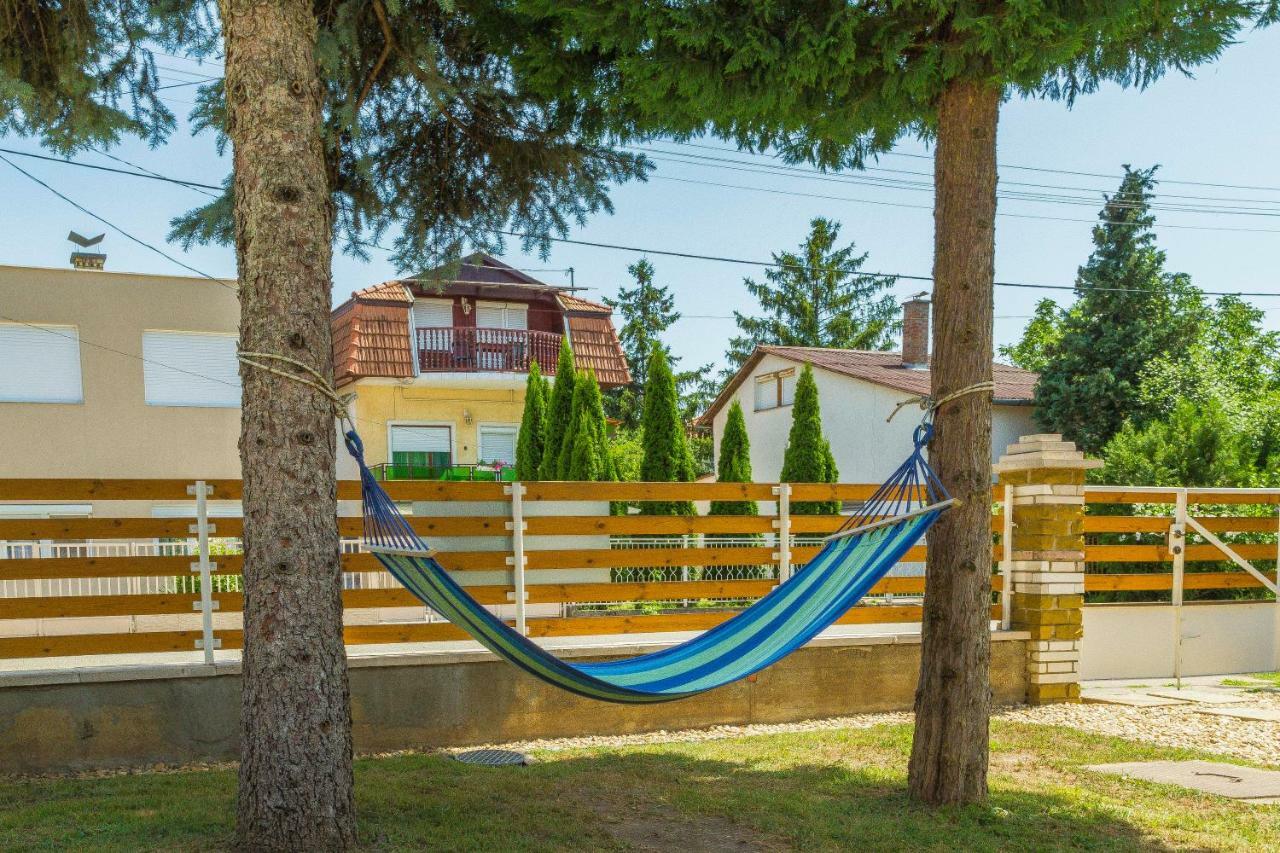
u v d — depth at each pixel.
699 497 8.21
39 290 14.93
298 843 4.30
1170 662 10.33
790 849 4.80
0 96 5.74
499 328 21.39
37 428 14.87
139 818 4.95
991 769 6.38
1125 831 5.08
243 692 4.46
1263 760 6.73
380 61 5.92
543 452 17.33
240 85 4.56
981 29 4.71
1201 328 20.78
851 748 6.95
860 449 21.09
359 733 6.90
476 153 7.11
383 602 7.20
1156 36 5.28
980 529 5.43
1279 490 10.64
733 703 7.97
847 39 4.75
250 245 4.53
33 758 6.21
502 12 5.86
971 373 5.41
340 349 20.69
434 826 4.93
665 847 4.80
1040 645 8.91
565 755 6.77
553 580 7.89
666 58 4.96
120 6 5.90
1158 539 11.47
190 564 6.84
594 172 7.04
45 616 6.48
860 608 8.77
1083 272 20.61
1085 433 19.41
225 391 16.03
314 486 4.50
